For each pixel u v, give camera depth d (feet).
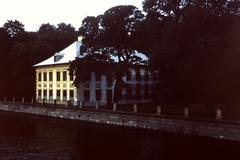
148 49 141.59
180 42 118.11
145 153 92.22
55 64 213.05
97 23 174.40
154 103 200.03
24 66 245.65
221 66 107.34
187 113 115.65
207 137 106.01
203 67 111.45
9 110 216.33
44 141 111.04
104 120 144.25
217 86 111.04
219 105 139.64
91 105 183.11
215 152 91.97
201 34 116.06
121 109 159.94
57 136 120.26
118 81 179.73
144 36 156.35
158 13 143.02
